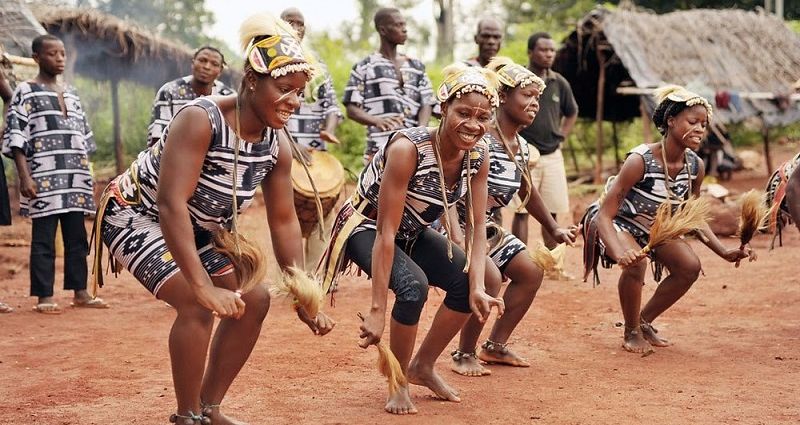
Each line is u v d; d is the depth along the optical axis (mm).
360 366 5484
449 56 34312
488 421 4363
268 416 4445
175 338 3750
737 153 21109
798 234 11352
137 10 27359
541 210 5461
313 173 7855
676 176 5785
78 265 7578
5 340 6277
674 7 28547
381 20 8430
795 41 18031
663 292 5918
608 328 6609
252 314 3928
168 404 4676
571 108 9211
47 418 4438
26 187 7238
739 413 4477
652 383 5082
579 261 9914
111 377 5242
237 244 3807
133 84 17156
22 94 7312
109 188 4047
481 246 4500
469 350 5309
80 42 14266
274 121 3705
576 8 31875
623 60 16844
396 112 8383
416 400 4738
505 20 37719
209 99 3744
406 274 4379
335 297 7871
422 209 4500
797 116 16531
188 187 3674
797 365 5457
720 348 5934
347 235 4594
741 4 28609
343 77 19406
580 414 4477
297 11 7883
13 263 9945
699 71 16859
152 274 3797
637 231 5883
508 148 5184
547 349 5965
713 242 5867
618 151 22234
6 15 11312
